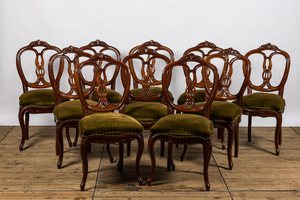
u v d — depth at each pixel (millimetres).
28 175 2787
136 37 4207
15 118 4348
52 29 4137
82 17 4129
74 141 3527
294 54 4234
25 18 4090
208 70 3836
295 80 4309
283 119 4414
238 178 2771
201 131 2395
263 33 4199
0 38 4125
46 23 4117
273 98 3297
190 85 2594
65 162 3082
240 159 3209
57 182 2664
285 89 4348
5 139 3738
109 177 2768
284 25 4172
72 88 3082
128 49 4230
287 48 4227
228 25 4188
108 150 3037
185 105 2639
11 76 4242
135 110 2873
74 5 4098
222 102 3088
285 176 2818
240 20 4172
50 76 2947
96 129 2410
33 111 3311
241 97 3080
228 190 2559
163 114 2863
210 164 3078
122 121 2465
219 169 2959
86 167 2512
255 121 4430
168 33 4203
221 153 3383
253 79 4309
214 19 4176
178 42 4227
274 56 4227
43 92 3371
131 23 4168
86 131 2402
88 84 3707
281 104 3252
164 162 3111
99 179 2729
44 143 3625
